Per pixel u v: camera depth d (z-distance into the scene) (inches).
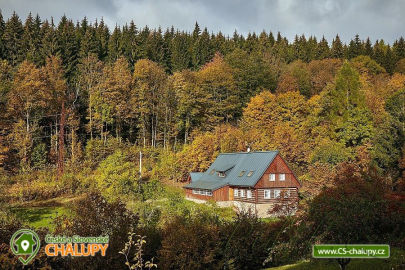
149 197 1600.6
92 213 710.5
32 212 1555.1
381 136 1859.0
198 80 3348.9
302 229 695.1
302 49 4913.9
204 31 5157.5
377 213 709.3
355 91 2642.7
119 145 2714.1
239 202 1946.4
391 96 2837.1
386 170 1760.6
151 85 3257.9
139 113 3083.2
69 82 3235.7
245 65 3629.4
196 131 2979.8
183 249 626.2
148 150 2770.7
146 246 653.9
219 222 785.6
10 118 2598.4
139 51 4079.7
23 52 3275.1
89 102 2984.7
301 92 3641.7
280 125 2679.6
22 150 2377.0
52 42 3336.6
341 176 911.0
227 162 2196.1
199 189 2081.7
